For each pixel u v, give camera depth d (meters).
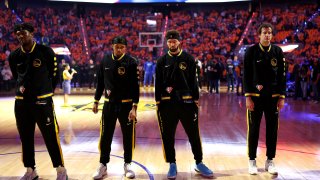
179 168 4.16
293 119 7.96
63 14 24.92
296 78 12.26
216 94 14.57
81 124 7.39
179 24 24.95
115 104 3.76
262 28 3.79
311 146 5.29
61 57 20.62
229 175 3.89
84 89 17.91
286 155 4.74
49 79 3.53
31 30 3.40
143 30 24.61
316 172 3.97
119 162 4.43
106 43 23.41
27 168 3.68
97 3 26.89
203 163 4.15
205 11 26.53
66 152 4.97
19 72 3.46
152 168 4.17
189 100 3.80
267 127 3.96
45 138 3.53
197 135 3.89
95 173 3.78
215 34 23.62
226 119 7.97
